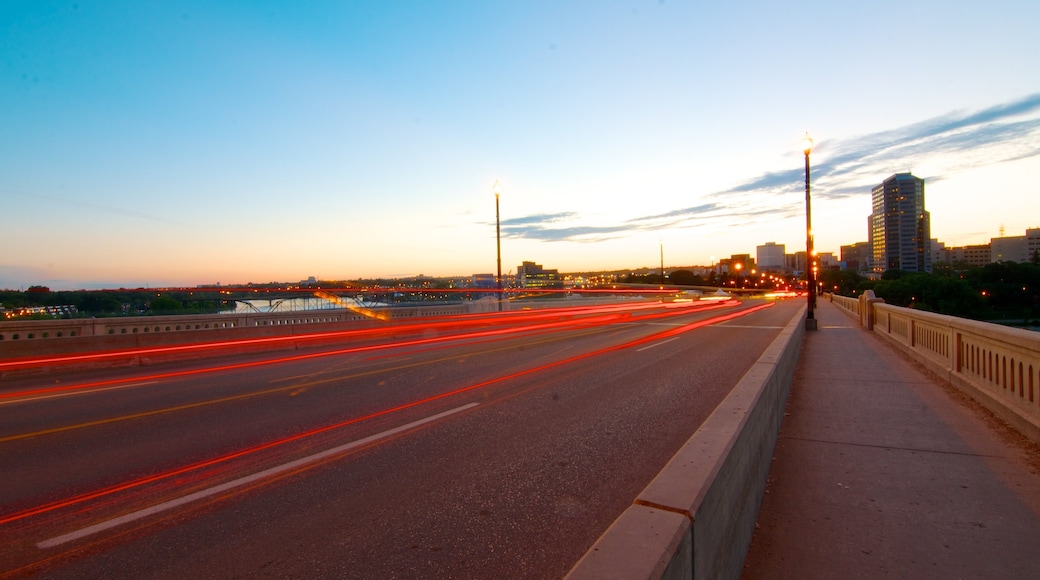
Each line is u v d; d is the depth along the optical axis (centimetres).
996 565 366
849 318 3125
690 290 11862
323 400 873
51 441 651
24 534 402
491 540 382
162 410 816
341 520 419
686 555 217
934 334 1123
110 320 2005
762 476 474
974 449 597
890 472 537
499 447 608
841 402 843
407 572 340
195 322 2248
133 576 342
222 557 364
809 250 2308
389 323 2228
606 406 819
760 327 2555
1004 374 720
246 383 1055
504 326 2762
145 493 480
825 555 386
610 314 4041
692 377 1091
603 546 203
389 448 606
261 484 498
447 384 1014
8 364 1191
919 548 391
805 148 2341
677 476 272
